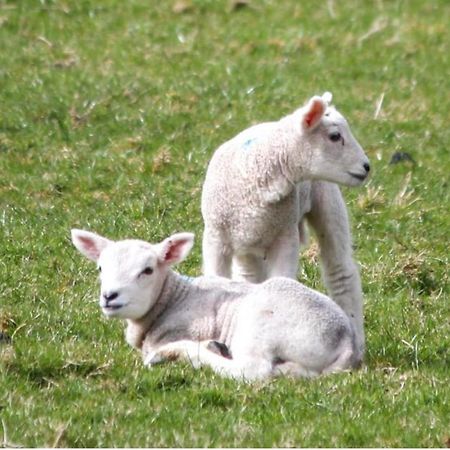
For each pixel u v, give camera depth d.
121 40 26.17
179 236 12.86
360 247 17.58
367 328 14.62
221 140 20.95
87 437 10.97
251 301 12.52
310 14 28.59
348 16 28.47
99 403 11.73
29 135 21.00
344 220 14.34
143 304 12.68
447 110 23.12
